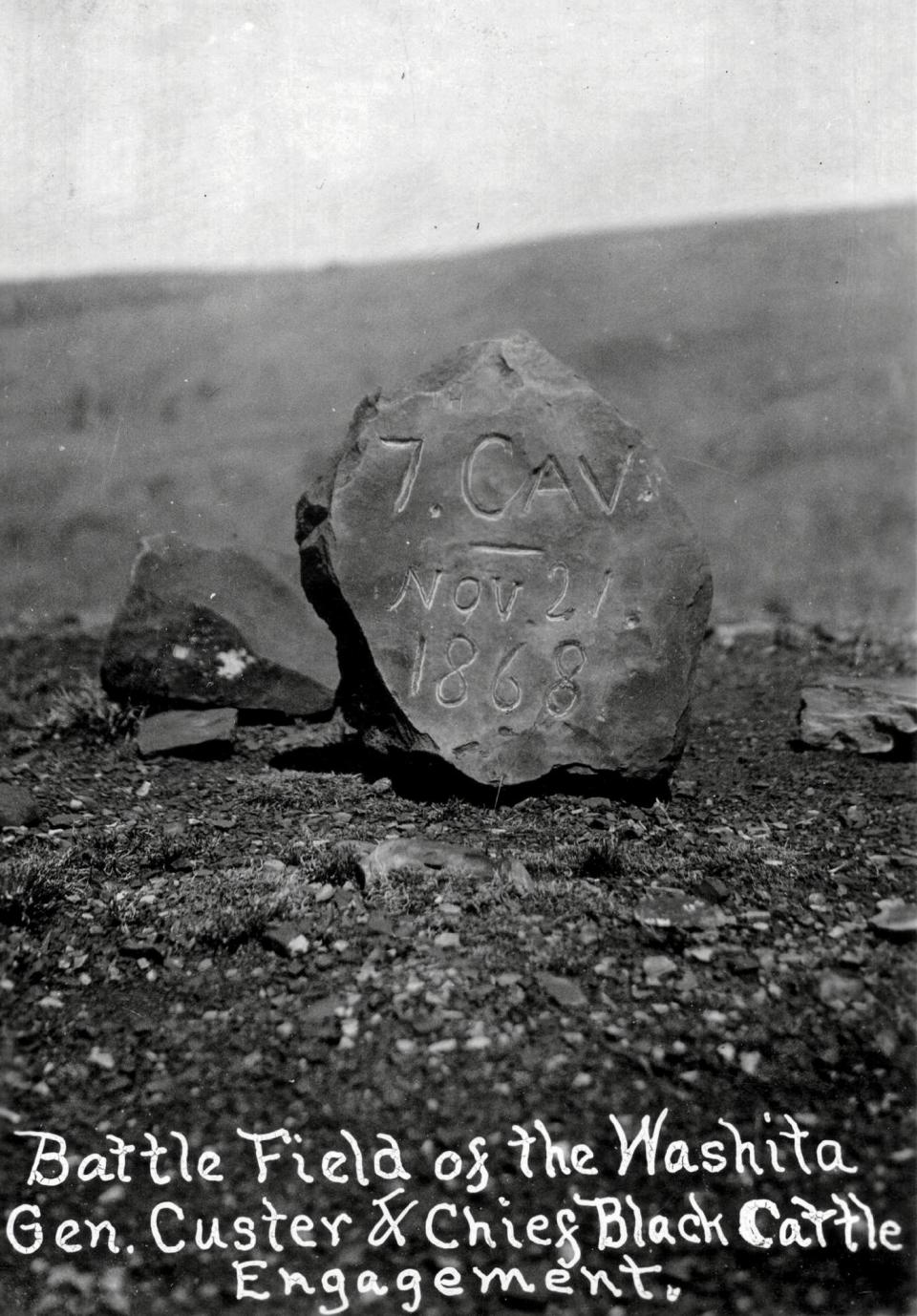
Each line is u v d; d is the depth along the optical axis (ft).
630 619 8.30
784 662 10.67
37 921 7.49
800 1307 6.35
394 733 8.25
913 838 8.10
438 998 7.08
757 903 7.56
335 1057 6.91
